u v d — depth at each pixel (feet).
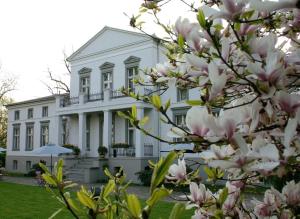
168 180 4.43
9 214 28.86
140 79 5.99
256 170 2.87
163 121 3.80
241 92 3.84
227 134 2.88
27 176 78.69
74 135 74.90
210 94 3.07
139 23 5.47
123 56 67.21
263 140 2.93
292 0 2.48
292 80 3.18
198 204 4.17
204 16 3.05
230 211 4.19
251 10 2.93
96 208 2.67
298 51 3.13
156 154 59.16
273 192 3.67
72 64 77.20
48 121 82.28
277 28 3.97
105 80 70.74
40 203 35.06
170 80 4.45
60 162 3.04
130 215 2.28
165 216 23.59
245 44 3.01
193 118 3.05
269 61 2.83
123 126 66.33
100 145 69.97
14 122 93.76
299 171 3.22
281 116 3.07
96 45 72.59
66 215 27.09
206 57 3.59
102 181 60.80
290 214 3.85
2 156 105.50
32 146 87.25
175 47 4.85
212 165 2.93
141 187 50.49
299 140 2.97
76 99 72.02
